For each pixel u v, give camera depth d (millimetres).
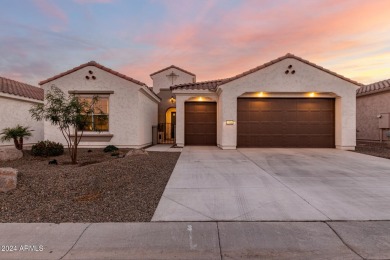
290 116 14852
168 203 4965
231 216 4309
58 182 5957
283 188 6016
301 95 14586
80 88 13602
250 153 12367
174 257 3135
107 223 4035
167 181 6660
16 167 8133
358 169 8297
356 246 3357
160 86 24844
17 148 11305
